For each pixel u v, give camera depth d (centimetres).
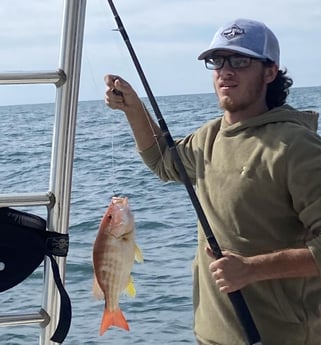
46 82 228
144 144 324
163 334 512
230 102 278
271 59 276
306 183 252
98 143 1371
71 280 598
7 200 230
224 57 277
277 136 262
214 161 279
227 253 260
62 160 233
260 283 265
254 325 254
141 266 668
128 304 569
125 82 310
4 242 232
